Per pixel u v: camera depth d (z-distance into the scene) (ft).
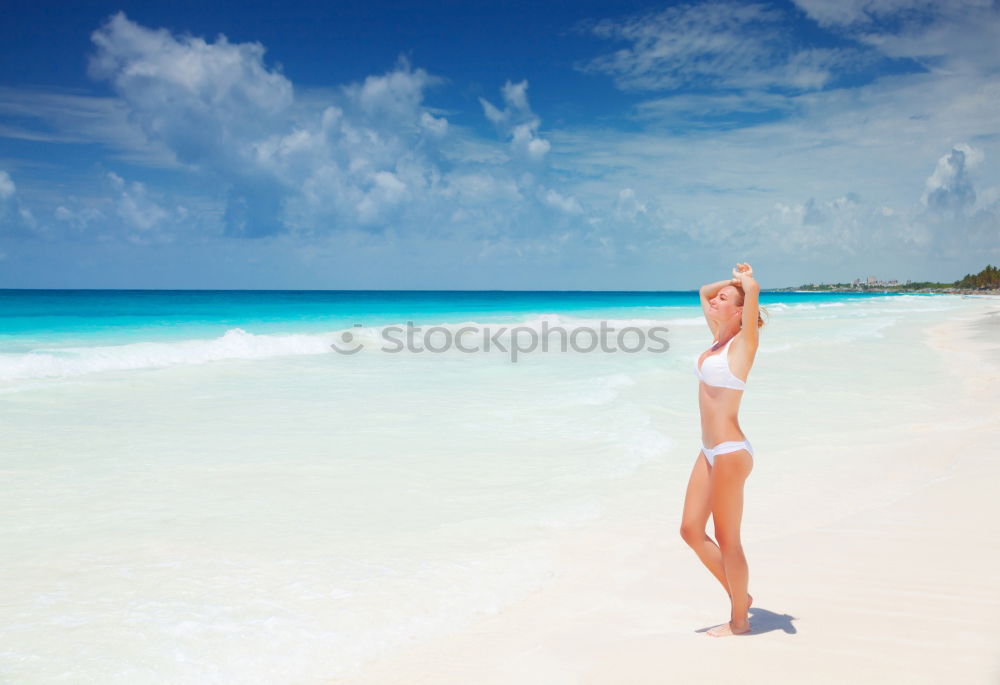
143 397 36.45
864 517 17.79
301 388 39.83
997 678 9.34
